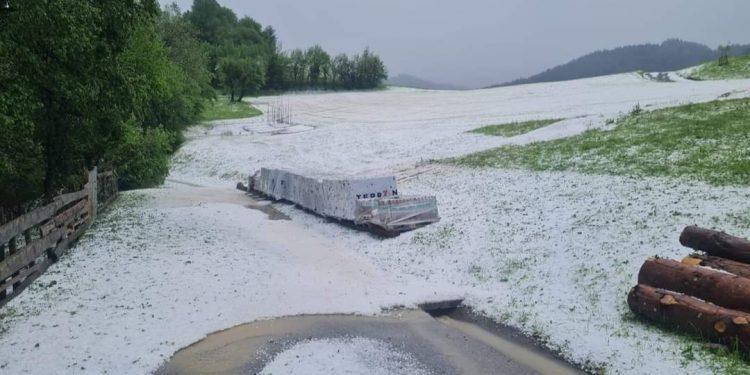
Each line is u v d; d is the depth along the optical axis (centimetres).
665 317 862
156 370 750
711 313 796
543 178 1950
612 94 5456
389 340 881
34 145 1295
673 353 781
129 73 1374
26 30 921
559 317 972
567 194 1684
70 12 977
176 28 4638
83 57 1114
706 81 5762
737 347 757
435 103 6788
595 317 952
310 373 747
